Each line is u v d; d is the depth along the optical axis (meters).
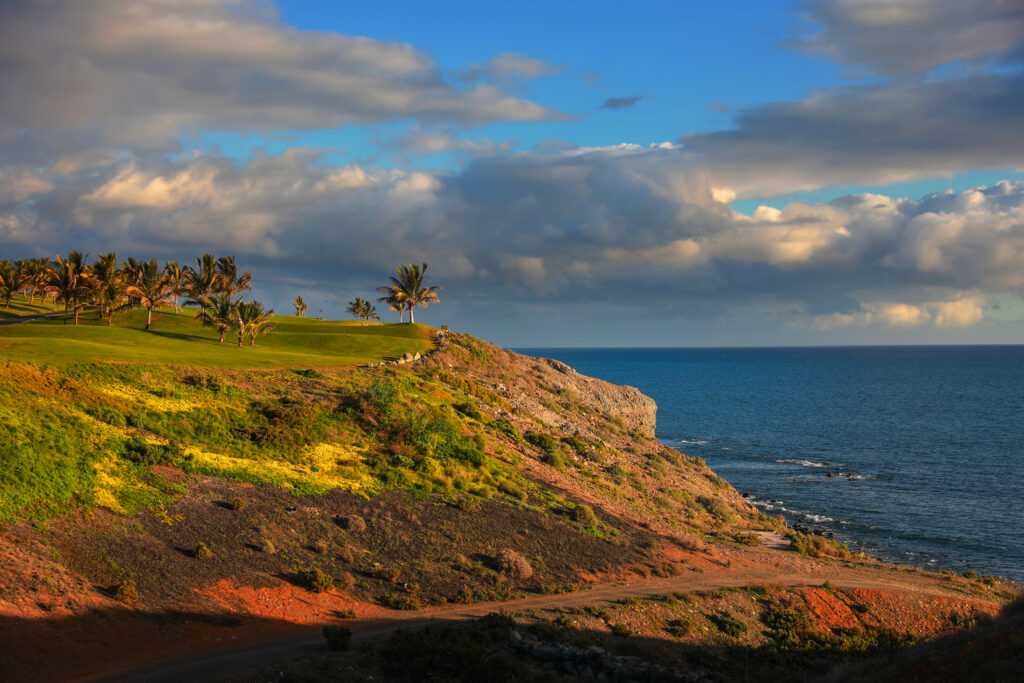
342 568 30.55
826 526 62.00
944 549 55.47
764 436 120.94
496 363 87.88
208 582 26.42
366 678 19.80
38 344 51.84
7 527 25.20
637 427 96.50
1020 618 19.98
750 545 48.22
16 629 19.72
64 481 29.48
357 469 41.62
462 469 46.38
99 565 25.19
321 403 50.25
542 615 29.09
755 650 29.42
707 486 70.62
